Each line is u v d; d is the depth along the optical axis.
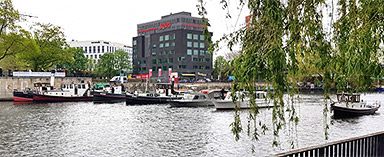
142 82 79.62
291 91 6.15
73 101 51.06
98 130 23.89
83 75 76.31
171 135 21.83
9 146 18.50
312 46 5.52
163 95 51.12
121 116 32.16
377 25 4.93
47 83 55.50
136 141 20.06
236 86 5.46
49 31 59.50
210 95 44.62
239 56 5.27
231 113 34.03
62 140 20.30
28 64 61.31
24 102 47.41
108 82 82.75
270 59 4.76
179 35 93.88
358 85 5.55
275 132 5.93
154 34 101.50
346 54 5.37
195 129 24.11
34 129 24.06
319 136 21.00
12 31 47.16
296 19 5.36
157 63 100.31
